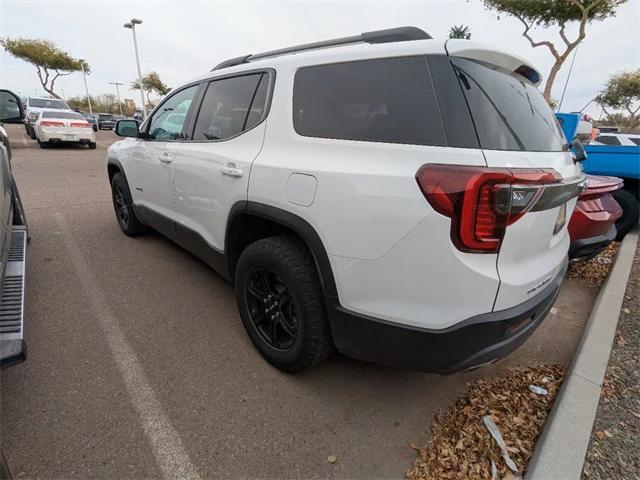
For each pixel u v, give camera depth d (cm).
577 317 310
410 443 179
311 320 189
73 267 342
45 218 486
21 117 362
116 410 186
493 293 145
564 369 239
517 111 168
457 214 136
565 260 215
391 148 153
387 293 157
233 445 173
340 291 172
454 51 150
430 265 144
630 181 495
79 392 196
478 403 205
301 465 165
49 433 171
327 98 182
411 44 159
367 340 170
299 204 179
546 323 299
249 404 196
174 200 297
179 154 278
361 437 181
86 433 173
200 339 247
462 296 143
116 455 164
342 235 164
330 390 210
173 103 313
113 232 443
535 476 153
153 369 217
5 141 352
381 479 161
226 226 233
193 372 217
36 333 243
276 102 205
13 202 320
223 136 242
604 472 158
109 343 238
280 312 211
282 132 198
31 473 153
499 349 154
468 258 140
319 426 186
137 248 395
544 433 176
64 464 158
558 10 1059
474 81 151
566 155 195
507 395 213
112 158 410
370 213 153
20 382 200
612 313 285
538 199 144
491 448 175
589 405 189
